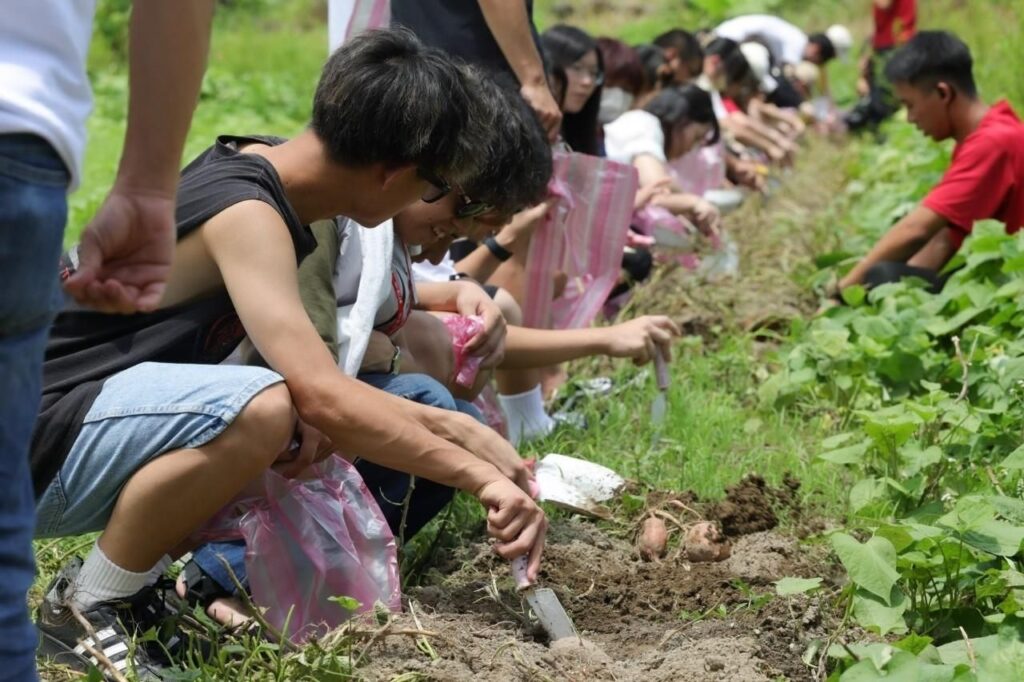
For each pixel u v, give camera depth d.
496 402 4.29
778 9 18.36
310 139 3.04
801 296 6.55
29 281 2.06
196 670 2.84
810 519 3.85
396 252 3.63
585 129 5.65
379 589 3.08
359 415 2.88
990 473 3.65
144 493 2.79
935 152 8.29
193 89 2.29
